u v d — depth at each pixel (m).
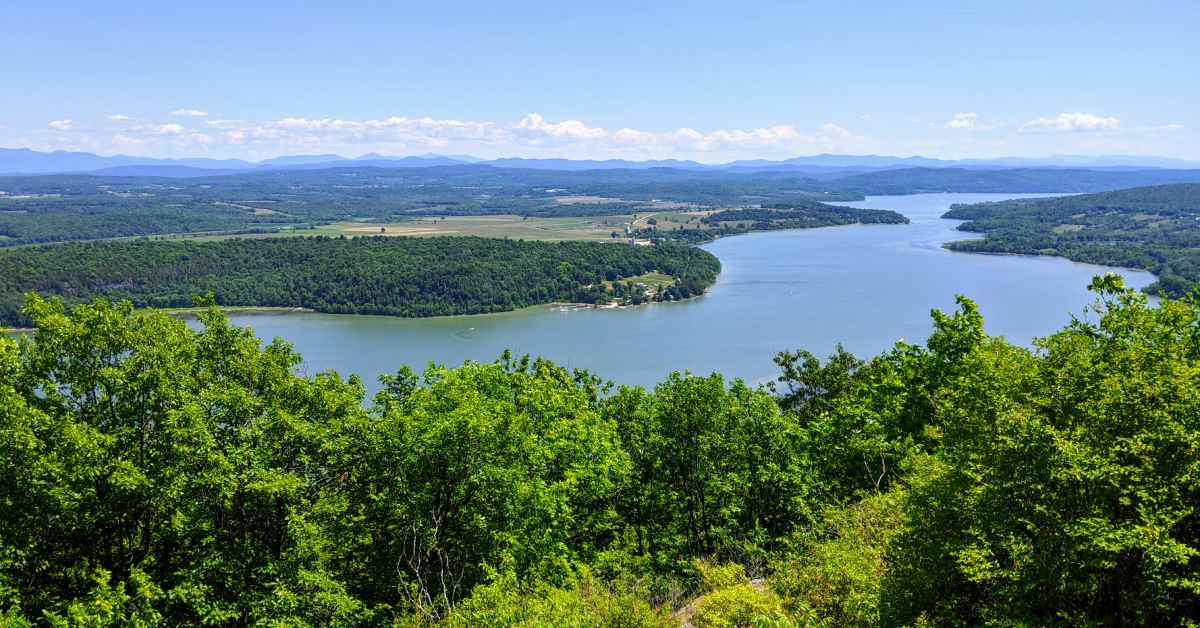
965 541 15.41
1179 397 14.34
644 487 35.81
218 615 22.84
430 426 27.36
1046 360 18.73
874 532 21.81
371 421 28.28
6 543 21.25
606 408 42.28
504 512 28.52
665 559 31.52
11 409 20.69
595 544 35.31
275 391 27.34
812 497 33.59
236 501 25.42
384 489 29.00
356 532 29.39
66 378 23.94
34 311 24.09
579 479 31.45
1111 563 12.93
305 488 26.59
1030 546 14.26
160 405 24.03
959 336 33.47
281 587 24.30
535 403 33.03
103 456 22.08
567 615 20.64
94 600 20.00
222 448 24.67
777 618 18.30
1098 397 15.40
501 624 21.11
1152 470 13.62
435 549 27.88
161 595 21.41
